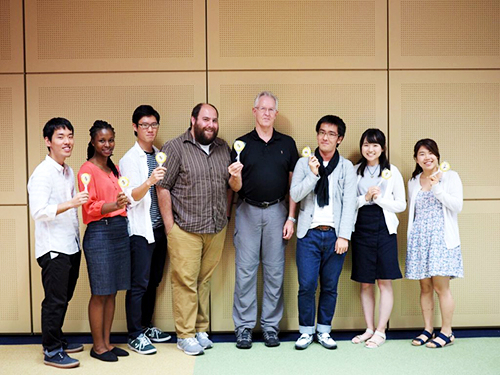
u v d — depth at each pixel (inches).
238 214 143.3
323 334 141.4
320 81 154.1
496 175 156.0
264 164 138.9
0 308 153.6
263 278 150.1
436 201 139.2
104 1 152.5
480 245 155.8
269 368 124.4
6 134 153.5
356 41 153.9
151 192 140.7
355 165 149.6
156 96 153.6
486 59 155.6
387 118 155.0
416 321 155.4
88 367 125.5
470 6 154.6
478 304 155.9
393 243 141.0
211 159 138.5
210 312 153.9
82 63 153.1
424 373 120.8
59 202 125.8
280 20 153.2
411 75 154.8
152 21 152.8
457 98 155.5
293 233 153.0
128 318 137.7
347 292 154.6
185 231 136.6
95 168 126.9
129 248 132.0
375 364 126.8
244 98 153.8
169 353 135.9
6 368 125.5
